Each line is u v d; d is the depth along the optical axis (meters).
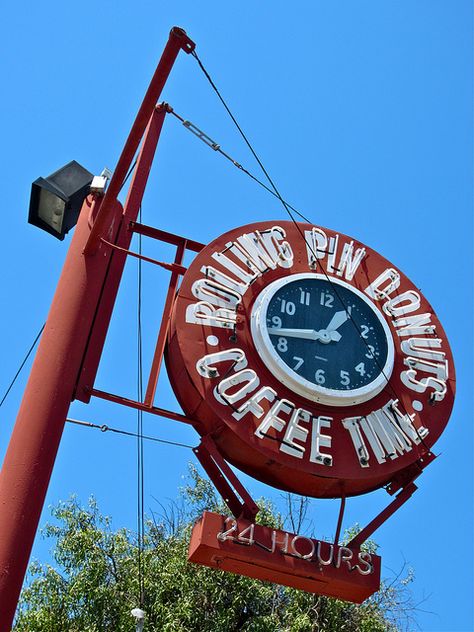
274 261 12.73
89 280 11.31
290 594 20.41
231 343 11.72
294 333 12.06
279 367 11.55
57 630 18.36
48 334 10.83
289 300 12.38
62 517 20.39
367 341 12.45
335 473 11.30
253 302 12.20
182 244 13.02
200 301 11.88
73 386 10.71
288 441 11.22
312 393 11.59
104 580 19.53
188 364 11.33
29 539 9.39
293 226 13.21
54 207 11.80
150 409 11.30
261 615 19.53
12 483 9.66
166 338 12.17
